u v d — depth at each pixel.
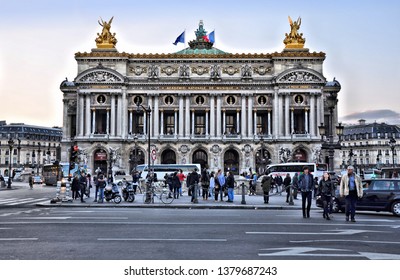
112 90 120.81
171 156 124.50
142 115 126.62
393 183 37.03
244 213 37.69
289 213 38.22
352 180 31.55
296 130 125.75
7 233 24.44
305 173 34.25
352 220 31.44
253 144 121.19
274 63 123.00
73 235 23.77
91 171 119.06
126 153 121.88
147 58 123.75
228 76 123.38
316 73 120.44
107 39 125.69
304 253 19.14
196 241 22.05
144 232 24.97
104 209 41.31
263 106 122.88
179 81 122.50
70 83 131.75
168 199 52.78
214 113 122.56
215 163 120.94
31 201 52.06
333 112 131.12
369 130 199.38
